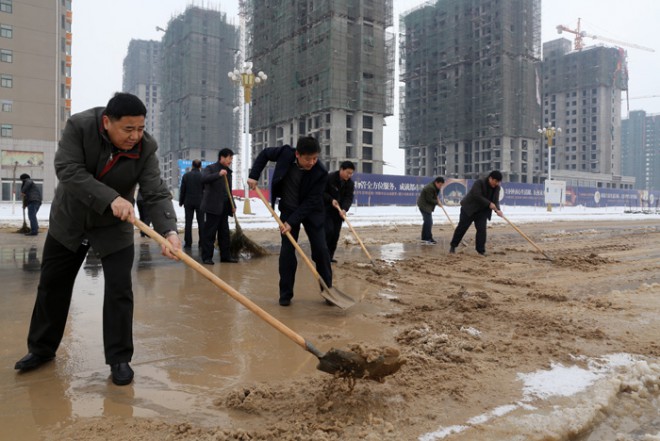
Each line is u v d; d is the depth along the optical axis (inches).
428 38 3722.9
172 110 4308.6
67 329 149.9
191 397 102.3
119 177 107.6
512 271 280.1
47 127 2081.7
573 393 106.9
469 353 131.0
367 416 93.6
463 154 3511.3
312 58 2819.9
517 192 1569.9
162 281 228.4
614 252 380.8
